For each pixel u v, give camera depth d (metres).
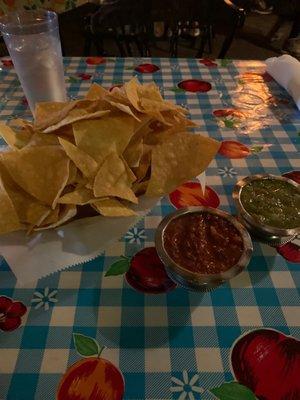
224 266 0.55
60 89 0.99
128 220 0.64
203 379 0.47
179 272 0.54
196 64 1.27
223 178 0.79
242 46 3.05
